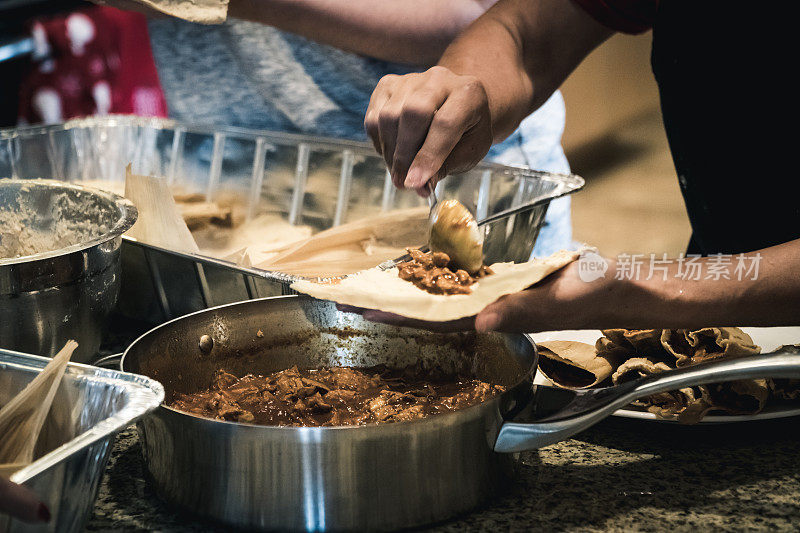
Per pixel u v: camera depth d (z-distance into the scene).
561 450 0.82
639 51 3.59
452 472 0.68
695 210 1.27
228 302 1.07
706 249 1.28
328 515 0.65
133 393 0.63
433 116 0.89
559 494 0.74
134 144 1.72
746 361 0.68
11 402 0.65
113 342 1.13
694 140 1.20
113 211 1.03
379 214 1.51
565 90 3.72
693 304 0.73
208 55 1.81
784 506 0.71
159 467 0.71
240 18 1.53
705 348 0.85
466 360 0.94
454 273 0.80
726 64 1.11
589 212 3.29
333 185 1.55
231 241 1.51
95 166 1.72
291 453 0.64
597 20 1.24
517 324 0.73
